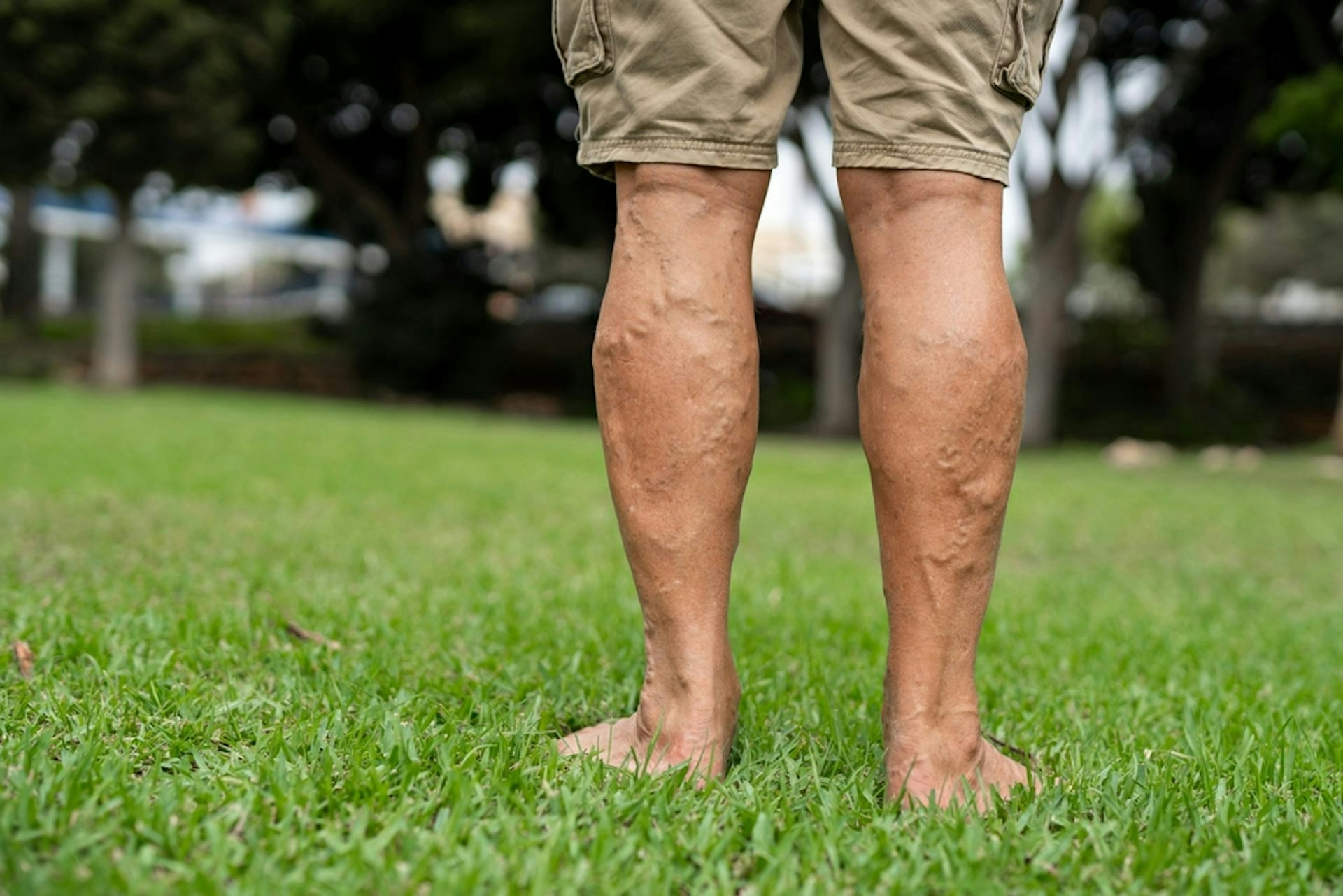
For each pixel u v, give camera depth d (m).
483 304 20.06
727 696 1.54
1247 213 21.80
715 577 1.51
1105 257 25.06
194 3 15.59
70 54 14.64
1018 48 1.41
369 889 1.13
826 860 1.25
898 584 1.43
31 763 1.40
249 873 1.13
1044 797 1.47
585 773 1.46
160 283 47.78
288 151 21.22
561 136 19.77
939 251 1.40
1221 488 8.92
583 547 4.30
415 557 3.81
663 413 1.45
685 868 1.22
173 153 15.96
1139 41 16.38
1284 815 1.48
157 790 1.38
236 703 1.76
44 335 22.36
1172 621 3.33
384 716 1.67
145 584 2.95
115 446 7.62
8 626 2.37
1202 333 19.94
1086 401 19.73
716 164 1.46
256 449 8.09
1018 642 2.88
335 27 18.14
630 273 1.48
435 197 23.47
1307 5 15.59
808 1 1.54
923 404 1.38
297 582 3.19
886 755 1.48
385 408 18.02
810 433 17.56
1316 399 19.91
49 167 15.94
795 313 22.30
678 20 1.44
